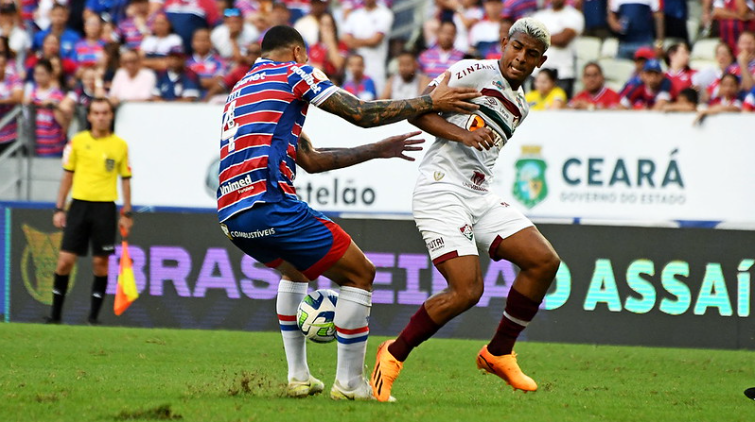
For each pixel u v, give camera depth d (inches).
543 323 1358.3
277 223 696.4
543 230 1353.3
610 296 1349.7
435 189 758.5
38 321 1427.2
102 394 754.8
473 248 751.7
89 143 1369.3
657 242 1339.8
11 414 639.1
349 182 1375.5
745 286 1327.5
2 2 1913.1
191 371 944.3
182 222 1403.8
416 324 743.1
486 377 960.9
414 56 1699.1
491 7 1776.6
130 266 1358.3
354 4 1839.3
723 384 970.7
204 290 1398.9
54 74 1755.7
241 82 716.0
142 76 1702.8
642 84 1619.1
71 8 1844.2
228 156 703.7
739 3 1712.6
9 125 1478.8
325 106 697.6
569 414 706.2
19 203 1434.5
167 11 1787.6
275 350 1155.9
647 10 1721.2
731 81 1598.2
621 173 1343.5
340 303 729.6
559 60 1696.6
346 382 740.7
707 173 1333.7
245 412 653.9
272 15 1802.4
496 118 764.6
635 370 1074.7
